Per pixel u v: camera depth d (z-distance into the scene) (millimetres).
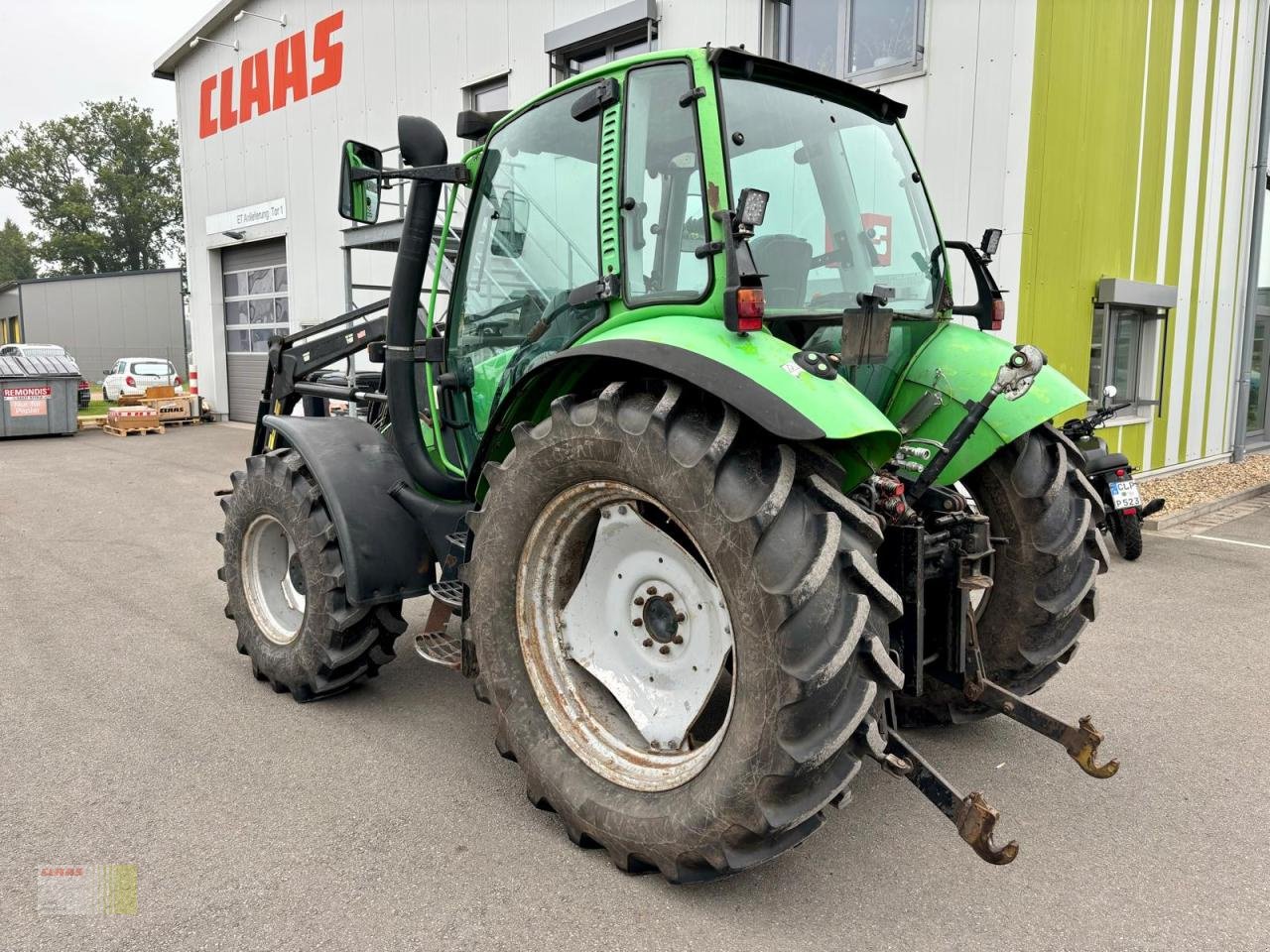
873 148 2949
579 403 2463
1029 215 6602
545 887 2361
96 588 5422
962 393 2840
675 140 2441
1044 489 2828
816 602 1974
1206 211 9070
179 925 2195
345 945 2125
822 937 2152
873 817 2725
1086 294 7391
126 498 8688
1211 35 8656
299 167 14031
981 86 6707
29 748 3213
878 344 2371
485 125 3213
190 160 16734
